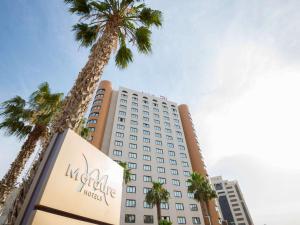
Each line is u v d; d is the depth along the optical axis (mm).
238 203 114875
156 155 47375
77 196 2738
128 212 34562
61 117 3600
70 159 2828
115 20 6977
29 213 2176
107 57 5340
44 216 2189
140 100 61219
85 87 4176
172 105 66375
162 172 44438
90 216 2859
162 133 54156
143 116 56094
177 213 38344
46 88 11703
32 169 2824
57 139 2992
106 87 60406
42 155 2924
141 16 7914
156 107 61812
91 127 47281
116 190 3801
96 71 4641
